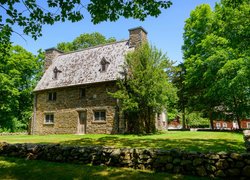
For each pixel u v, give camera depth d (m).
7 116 35.00
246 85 19.62
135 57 21.03
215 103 27.95
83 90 25.12
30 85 36.16
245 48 14.10
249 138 10.75
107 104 22.84
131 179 6.59
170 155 7.46
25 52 35.19
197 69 25.42
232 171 6.55
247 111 24.89
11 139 17.78
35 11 7.52
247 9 13.08
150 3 7.64
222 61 21.03
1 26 7.76
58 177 6.85
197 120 46.34
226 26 13.98
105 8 7.68
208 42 22.42
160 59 21.17
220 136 16.31
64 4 7.45
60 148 9.34
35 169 7.84
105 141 14.80
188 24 29.00
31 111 36.44
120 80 21.19
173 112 44.00
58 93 26.80
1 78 29.64
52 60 30.77
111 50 26.36
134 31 25.08
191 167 7.04
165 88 20.38
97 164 8.49
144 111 21.33
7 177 6.99
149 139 15.13
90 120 23.70
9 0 7.22
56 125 26.06
